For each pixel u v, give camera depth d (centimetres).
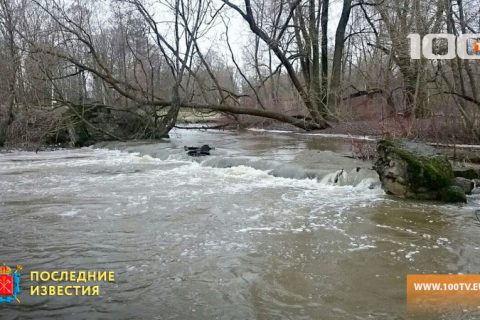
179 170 1445
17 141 2245
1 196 1070
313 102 2559
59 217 885
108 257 673
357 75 2905
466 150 1486
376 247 709
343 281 589
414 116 1664
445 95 1844
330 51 3684
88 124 2248
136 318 498
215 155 1655
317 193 1079
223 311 512
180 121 3300
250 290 564
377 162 1094
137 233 782
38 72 2259
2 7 2250
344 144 2075
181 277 603
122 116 2523
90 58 2672
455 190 978
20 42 2395
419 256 671
